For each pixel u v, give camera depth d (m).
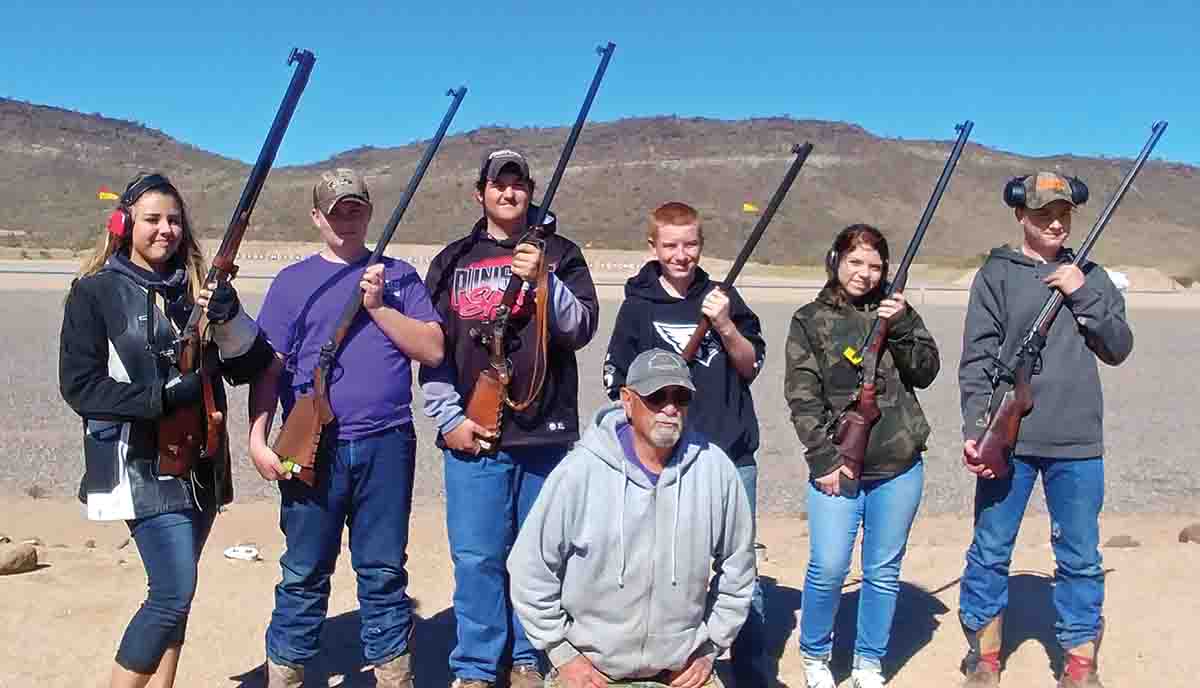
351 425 4.23
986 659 4.75
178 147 139.75
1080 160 119.94
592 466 3.71
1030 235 4.59
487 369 4.40
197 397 3.88
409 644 4.43
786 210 90.12
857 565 6.75
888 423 4.41
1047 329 4.40
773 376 16.59
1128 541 7.26
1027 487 4.58
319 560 4.32
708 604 3.93
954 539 7.60
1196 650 5.24
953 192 105.50
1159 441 12.21
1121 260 81.62
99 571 6.33
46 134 130.62
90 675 4.93
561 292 4.34
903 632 5.55
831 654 5.19
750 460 4.52
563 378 4.49
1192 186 116.69
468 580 4.41
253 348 4.02
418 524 7.91
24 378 14.68
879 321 4.39
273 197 83.00
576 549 3.73
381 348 4.28
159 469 3.86
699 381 4.41
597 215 85.81
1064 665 4.81
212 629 5.47
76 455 10.38
